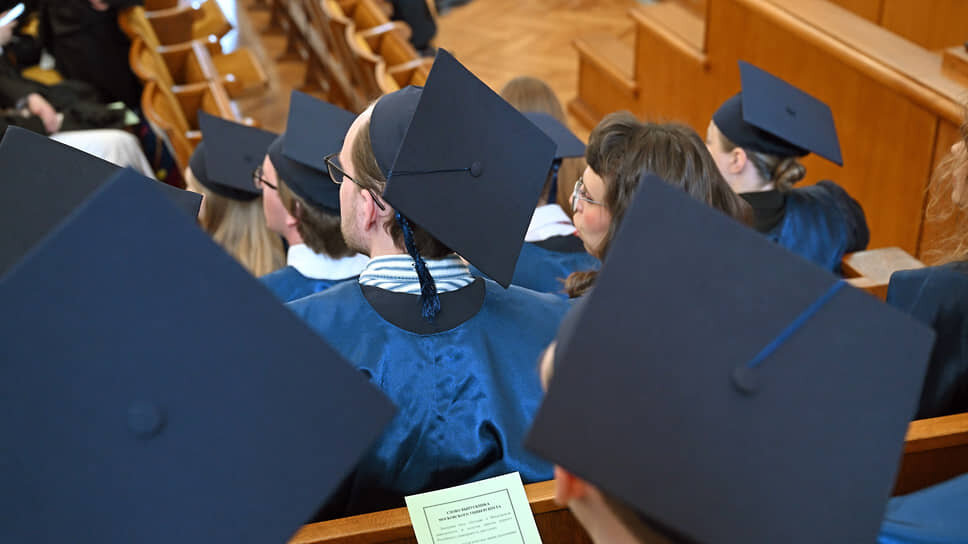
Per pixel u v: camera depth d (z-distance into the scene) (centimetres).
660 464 83
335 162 139
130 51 452
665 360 85
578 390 83
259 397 88
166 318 85
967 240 174
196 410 87
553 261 214
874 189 354
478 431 133
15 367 82
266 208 201
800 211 253
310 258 197
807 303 88
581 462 83
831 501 85
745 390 85
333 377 91
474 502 129
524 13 756
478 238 137
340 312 134
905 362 89
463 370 133
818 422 86
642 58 518
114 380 85
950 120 302
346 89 497
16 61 481
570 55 676
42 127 411
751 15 407
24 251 135
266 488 88
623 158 147
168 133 346
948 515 109
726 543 83
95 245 84
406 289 135
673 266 87
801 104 267
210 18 586
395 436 132
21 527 83
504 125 140
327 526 128
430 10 604
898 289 163
